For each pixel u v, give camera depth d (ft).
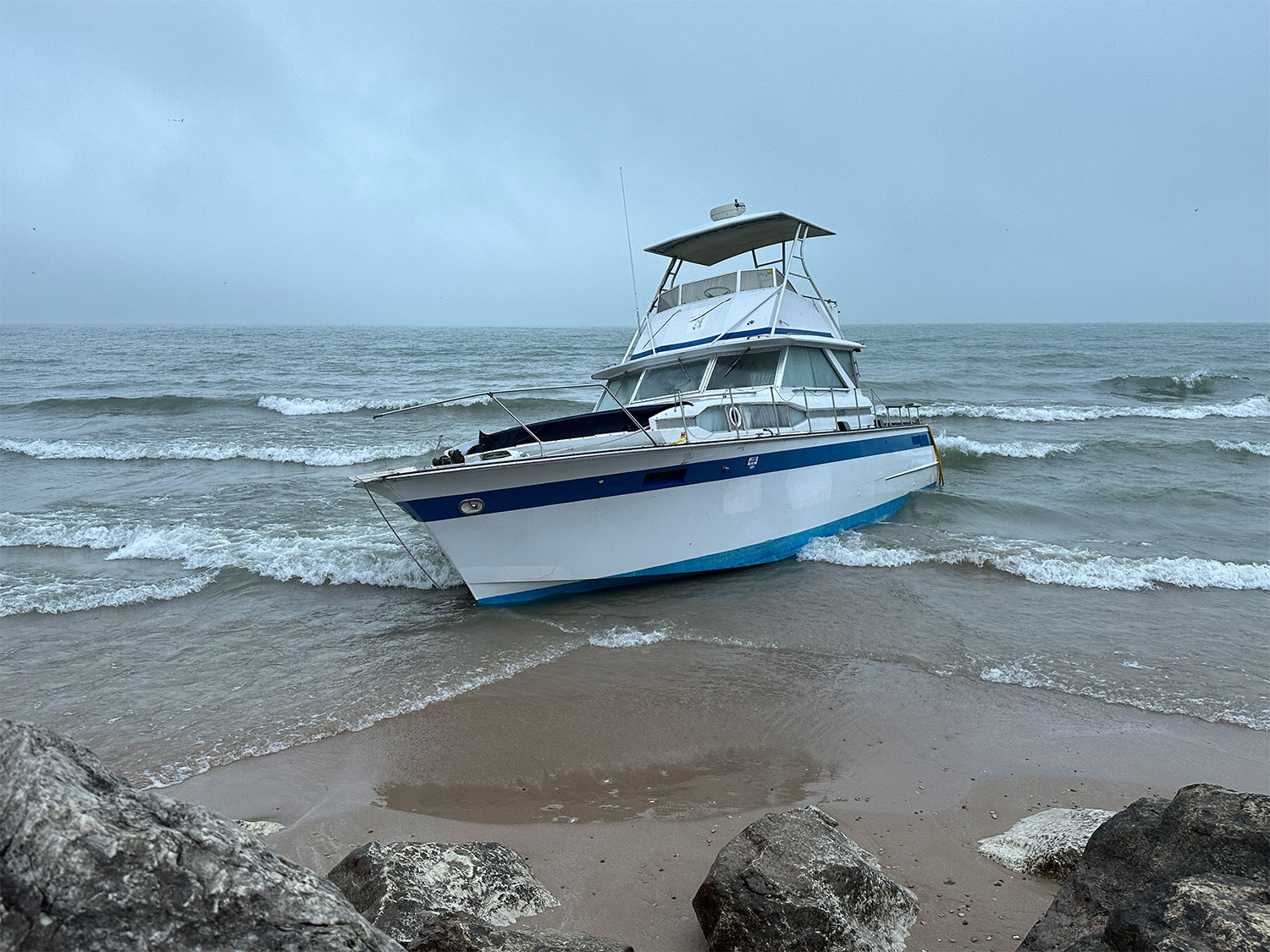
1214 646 23.77
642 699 20.17
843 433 33.86
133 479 49.06
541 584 27.63
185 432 65.77
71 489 45.98
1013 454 56.85
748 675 21.63
